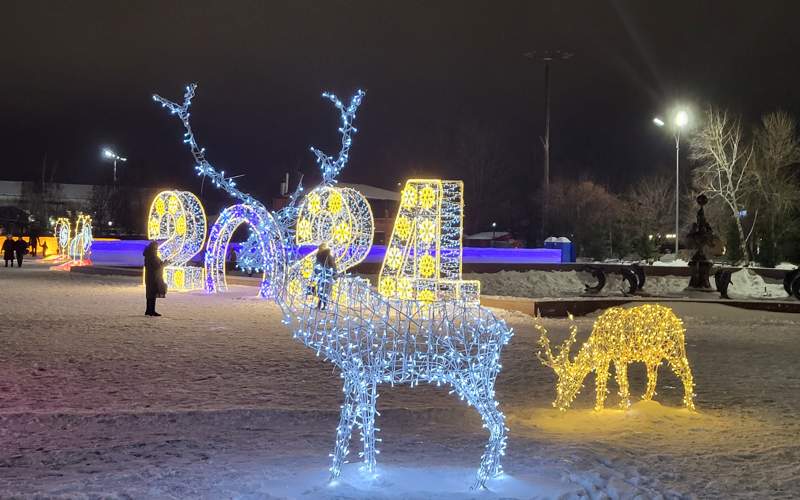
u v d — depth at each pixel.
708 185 48.78
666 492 5.96
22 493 5.64
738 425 8.33
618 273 32.72
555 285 30.05
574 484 6.14
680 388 10.55
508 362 12.31
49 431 7.59
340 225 22.92
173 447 7.05
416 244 20.81
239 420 8.12
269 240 21.98
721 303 20.91
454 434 7.74
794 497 5.89
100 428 7.73
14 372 10.65
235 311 19.00
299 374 10.78
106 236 68.88
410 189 21.06
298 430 7.79
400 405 8.97
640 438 7.66
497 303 20.39
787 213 45.88
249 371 10.95
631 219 54.16
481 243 72.12
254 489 5.83
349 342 6.15
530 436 7.68
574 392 8.89
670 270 33.53
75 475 6.18
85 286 26.77
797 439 7.71
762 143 48.09
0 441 7.21
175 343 13.55
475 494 5.81
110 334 14.60
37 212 80.94
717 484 6.18
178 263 26.44
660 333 9.01
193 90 19.98
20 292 24.06
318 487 5.89
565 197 66.94
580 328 17.08
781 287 28.28
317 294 6.25
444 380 6.13
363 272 33.59
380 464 6.64
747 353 13.84
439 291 20.50
